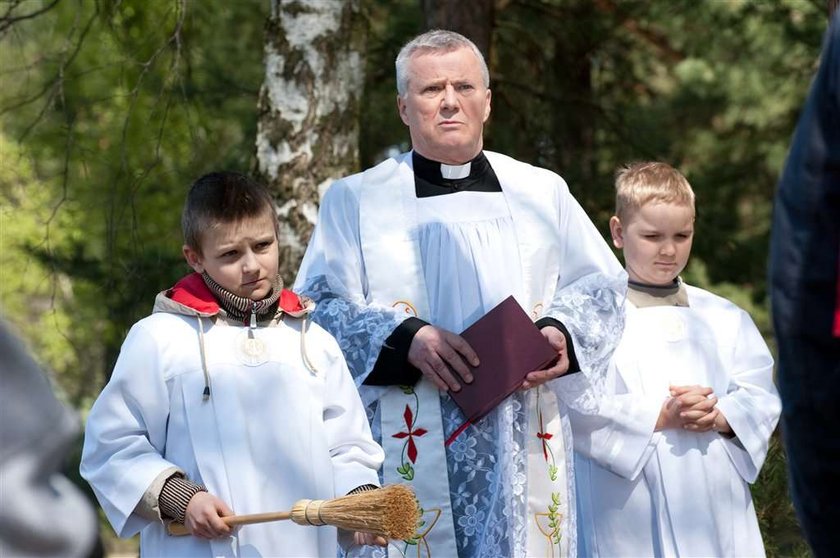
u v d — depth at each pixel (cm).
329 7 1225
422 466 741
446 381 723
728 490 801
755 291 1828
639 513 802
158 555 600
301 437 615
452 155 771
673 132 1898
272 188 1223
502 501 733
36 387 279
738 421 799
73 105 1642
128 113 1354
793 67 1898
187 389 609
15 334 282
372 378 739
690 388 792
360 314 749
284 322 638
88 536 280
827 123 340
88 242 1691
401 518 572
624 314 783
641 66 1906
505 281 761
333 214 789
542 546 749
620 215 842
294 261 1212
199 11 1705
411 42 780
